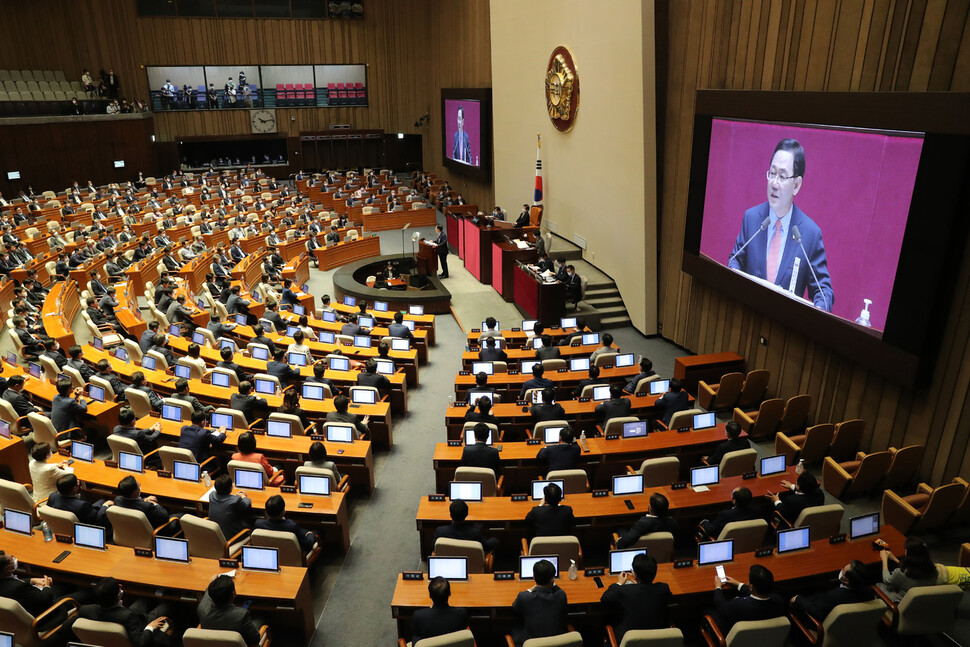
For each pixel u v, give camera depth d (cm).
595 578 629
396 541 843
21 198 2738
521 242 1883
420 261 2027
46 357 1184
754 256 1169
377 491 958
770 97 1084
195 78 3875
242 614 562
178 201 2992
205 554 686
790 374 1141
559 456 827
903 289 856
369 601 737
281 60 3650
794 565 648
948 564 755
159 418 969
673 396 1001
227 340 1356
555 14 1905
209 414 970
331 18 3666
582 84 1786
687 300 1462
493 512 742
